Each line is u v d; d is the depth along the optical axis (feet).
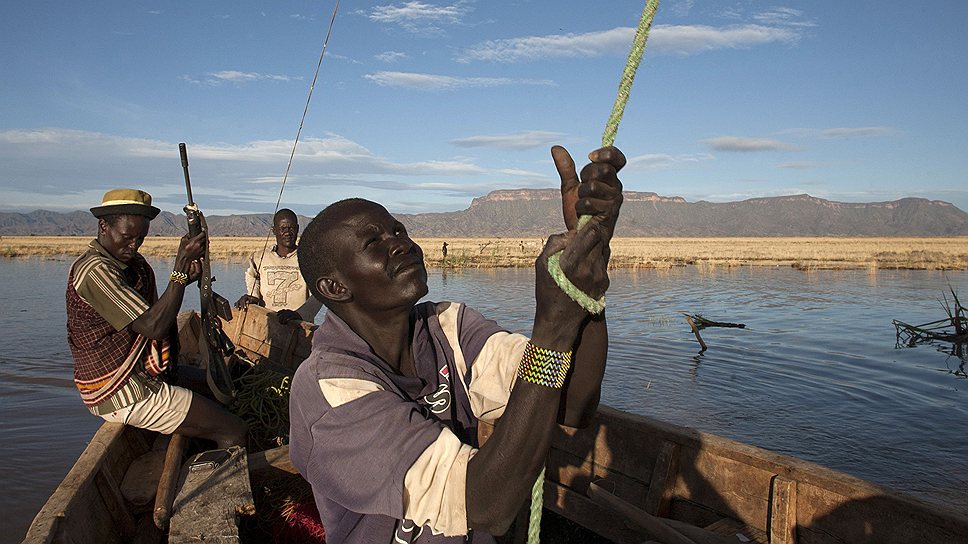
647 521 10.59
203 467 11.79
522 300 69.56
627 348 42.86
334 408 4.53
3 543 17.12
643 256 155.94
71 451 24.02
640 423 11.99
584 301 3.77
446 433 4.29
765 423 27.68
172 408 13.74
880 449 24.73
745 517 10.68
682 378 35.09
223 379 15.83
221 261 139.64
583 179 3.80
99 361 13.12
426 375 5.49
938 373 36.60
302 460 4.79
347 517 4.99
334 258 5.21
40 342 44.45
